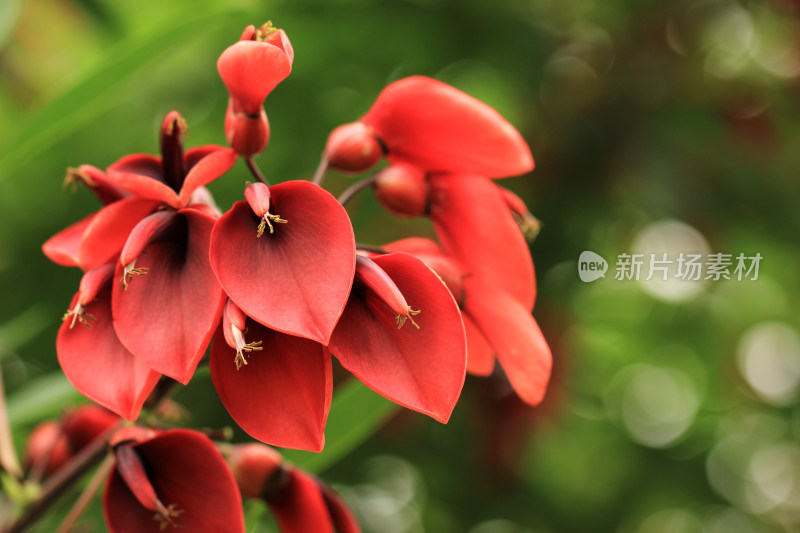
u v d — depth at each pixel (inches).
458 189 32.2
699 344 70.6
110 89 35.0
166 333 29.0
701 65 57.9
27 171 48.7
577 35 57.2
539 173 53.7
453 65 53.7
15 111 60.2
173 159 30.6
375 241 50.1
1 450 33.0
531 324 31.1
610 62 57.3
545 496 65.9
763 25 60.6
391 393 28.9
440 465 57.0
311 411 29.1
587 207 53.4
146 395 29.1
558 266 53.4
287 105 50.4
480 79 54.4
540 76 53.9
